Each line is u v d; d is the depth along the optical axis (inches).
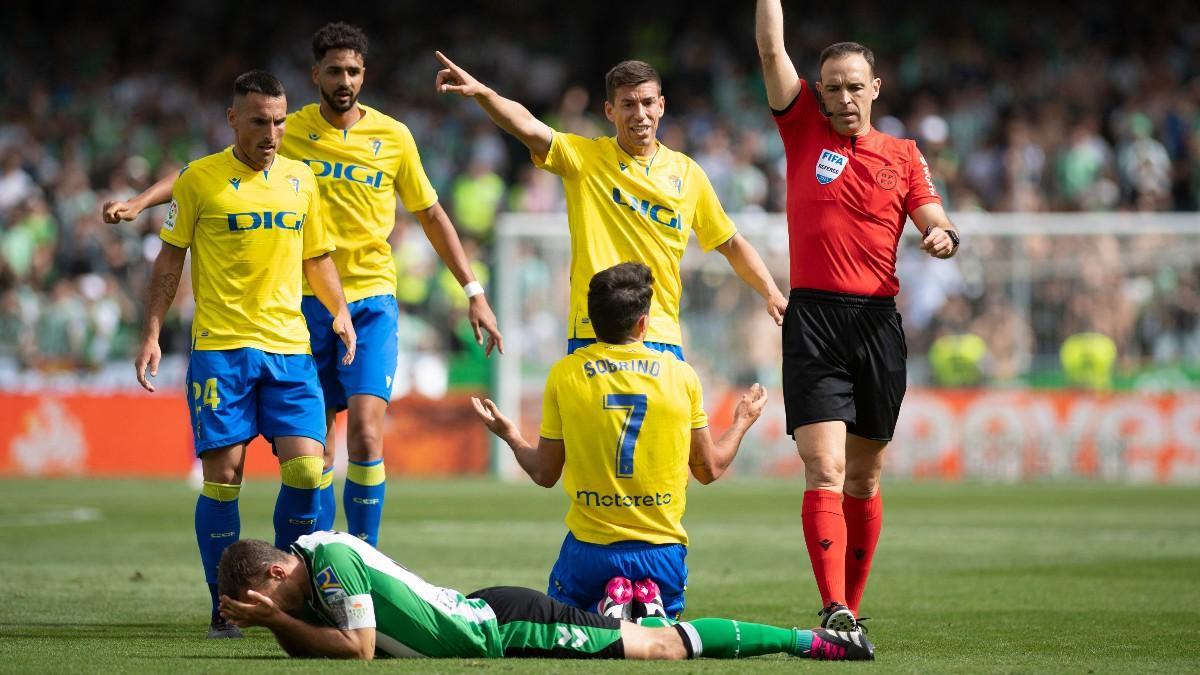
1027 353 2650.1
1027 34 3565.5
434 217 1071.0
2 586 1130.7
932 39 3582.7
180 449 2573.8
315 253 956.0
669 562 797.9
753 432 2593.5
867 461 888.9
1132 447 2534.5
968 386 2640.3
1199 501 2100.1
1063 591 1151.0
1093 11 3585.1
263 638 867.4
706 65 3681.1
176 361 2628.0
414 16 3902.6
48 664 731.4
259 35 3895.2
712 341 2637.8
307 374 931.3
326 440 1072.8
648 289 809.5
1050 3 3612.2
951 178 3112.7
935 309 2659.9
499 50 3821.4
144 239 2874.0
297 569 727.7
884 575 1264.8
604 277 805.9
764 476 2593.5
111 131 3565.5
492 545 1470.2
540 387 2642.7
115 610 999.6
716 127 3467.0
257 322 915.4
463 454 2613.2
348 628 724.0
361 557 730.8
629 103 947.3
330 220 1037.8
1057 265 2652.6
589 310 812.0
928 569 1311.5
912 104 3472.0
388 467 2610.7
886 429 872.9
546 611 744.3
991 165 3179.1
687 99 3592.5
